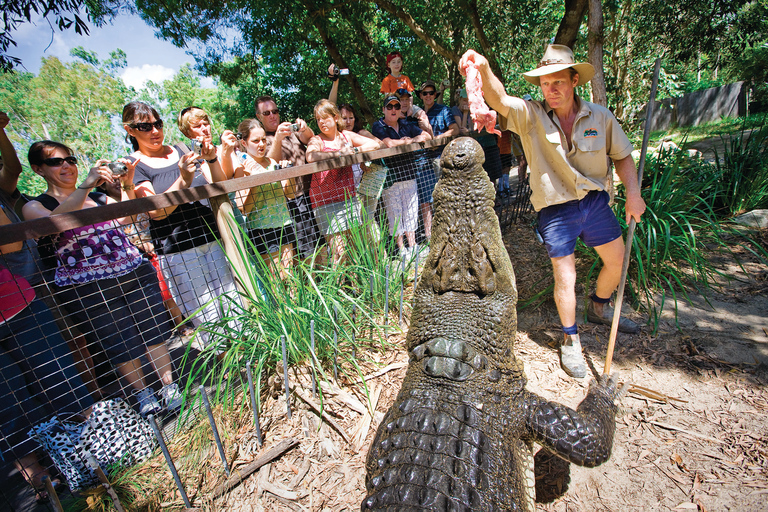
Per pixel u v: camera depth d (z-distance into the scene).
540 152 2.50
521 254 4.62
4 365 2.33
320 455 2.41
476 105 2.20
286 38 9.57
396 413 1.72
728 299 3.26
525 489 1.60
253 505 2.20
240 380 2.85
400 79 5.58
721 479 1.99
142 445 2.47
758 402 2.34
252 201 3.45
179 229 2.98
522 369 2.00
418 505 1.34
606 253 2.75
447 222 1.91
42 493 2.28
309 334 2.81
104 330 2.72
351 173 4.02
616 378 2.21
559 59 2.30
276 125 4.32
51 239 2.54
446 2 7.07
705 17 8.04
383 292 3.50
